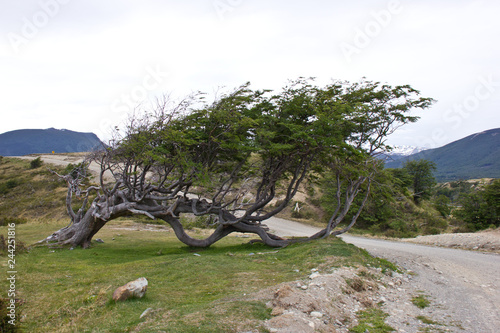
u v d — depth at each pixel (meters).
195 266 12.31
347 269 11.04
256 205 19.12
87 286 10.27
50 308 8.24
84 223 19.00
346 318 7.31
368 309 8.20
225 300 7.75
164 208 19.64
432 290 10.46
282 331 5.88
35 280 11.02
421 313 8.12
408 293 10.05
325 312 7.22
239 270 11.78
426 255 17.72
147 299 8.32
